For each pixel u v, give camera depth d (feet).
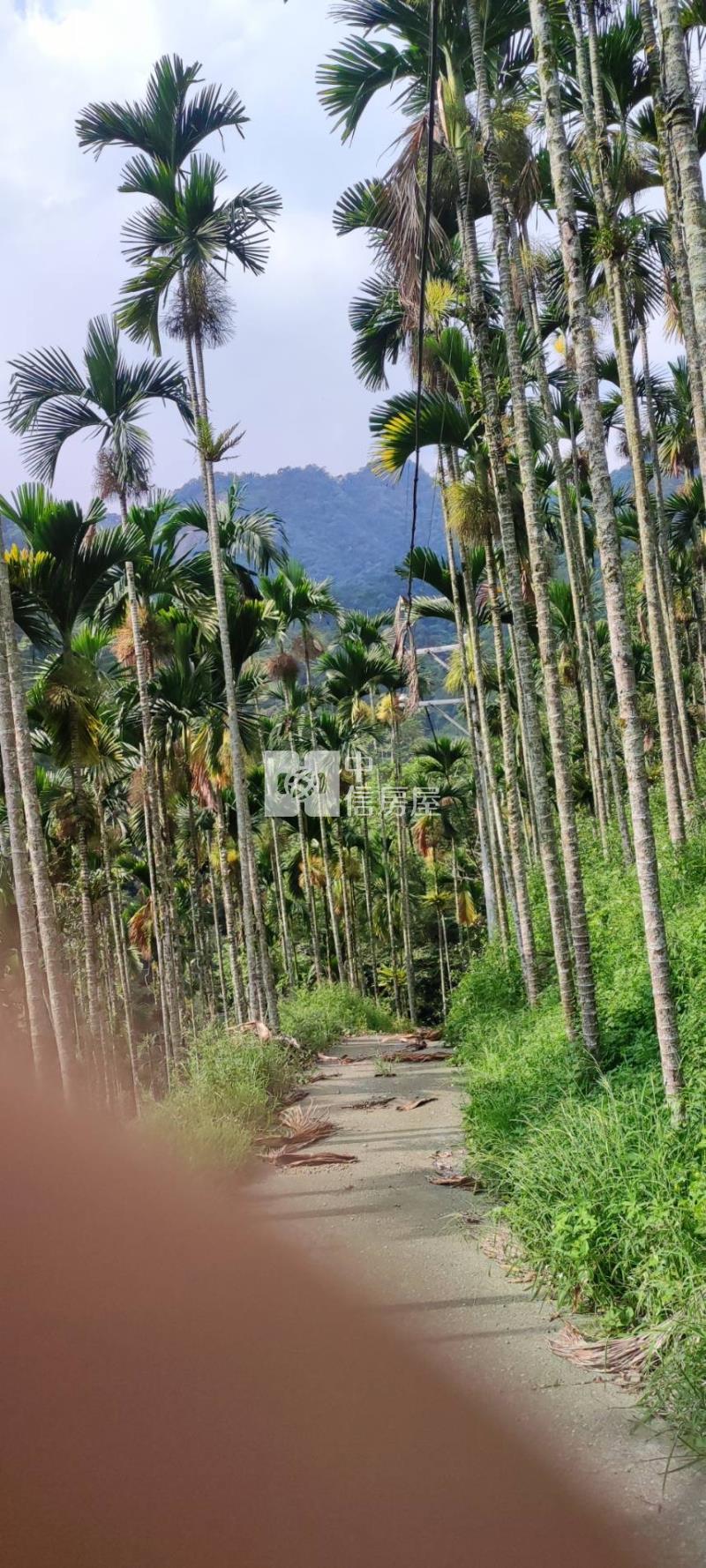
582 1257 16.49
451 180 36.11
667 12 17.62
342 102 38.04
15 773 39.99
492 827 67.67
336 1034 70.85
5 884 81.87
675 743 49.65
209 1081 38.34
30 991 34.99
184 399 56.08
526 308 46.75
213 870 110.63
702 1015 25.59
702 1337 13.17
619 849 58.13
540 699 93.09
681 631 93.40
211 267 52.95
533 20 20.79
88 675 50.78
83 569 49.47
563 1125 21.97
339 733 111.45
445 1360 14.96
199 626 63.16
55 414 54.75
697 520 77.66
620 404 65.72
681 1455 11.94
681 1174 17.17
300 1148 31.50
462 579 65.05
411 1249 20.38
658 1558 9.87
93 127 51.31
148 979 148.15
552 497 71.77
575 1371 14.39
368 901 127.75
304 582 94.79
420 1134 32.40
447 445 51.39
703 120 34.68
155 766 66.44
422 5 34.60
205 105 51.03
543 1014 39.86
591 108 36.17
